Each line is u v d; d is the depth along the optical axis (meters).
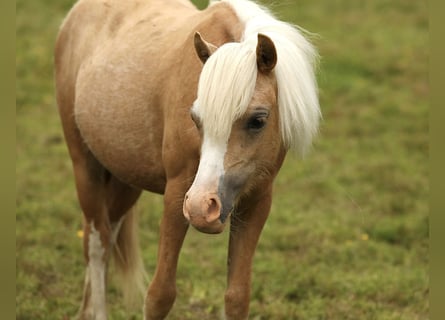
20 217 12.29
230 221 7.45
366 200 13.73
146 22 8.32
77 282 10.28
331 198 13.77
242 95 6.25
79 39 9.10
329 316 9.55
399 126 17.20
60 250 11.30
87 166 9.09
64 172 14.34
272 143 6.66
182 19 8.02
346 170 14.92
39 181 13.79
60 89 9.27
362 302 9.94
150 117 7.70
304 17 23.22
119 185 9.15
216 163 6.25
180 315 9.48
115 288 10.28
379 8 24.56
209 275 10.61
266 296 10.09
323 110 17.80
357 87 19.03
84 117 8.51
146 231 12.18
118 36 8.45
